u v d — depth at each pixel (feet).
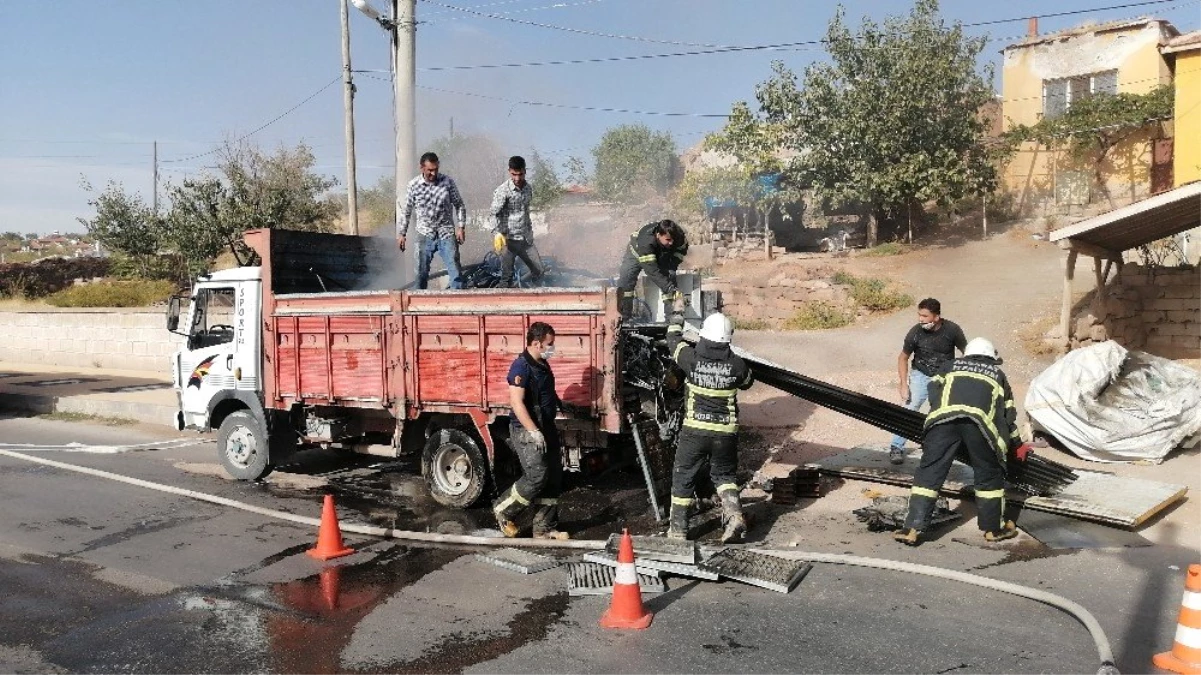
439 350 25.53
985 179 81.20
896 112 77.66
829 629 16.31
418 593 18.72
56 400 48.08
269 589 19.08
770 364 24.70
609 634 16.30
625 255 26.08
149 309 63.21
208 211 70.33
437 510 25.86
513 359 24.22
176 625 17.07
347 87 58.75
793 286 66.03
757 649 15.51
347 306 27.25
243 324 29.68
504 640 16.14
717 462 21.38
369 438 28.63
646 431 23.48
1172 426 28.04
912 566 19.19
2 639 16.47
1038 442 30.32
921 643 15.60
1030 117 88.12
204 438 39.75
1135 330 48.96
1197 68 62.44
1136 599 17.38
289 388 28.81
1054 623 16.37
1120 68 82.33
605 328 22.79
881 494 25.50
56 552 21.93
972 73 79.36
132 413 45.47
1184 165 63.46
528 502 22.35
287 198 73.26
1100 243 45.34
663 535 22.41
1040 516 22.99
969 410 20.66
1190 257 55.26
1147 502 22.70
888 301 62.08
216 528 24.08
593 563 20.15
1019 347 48.21
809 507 24.71
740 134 85.30
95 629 16.90
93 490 28.86
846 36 80.02
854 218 92.53
